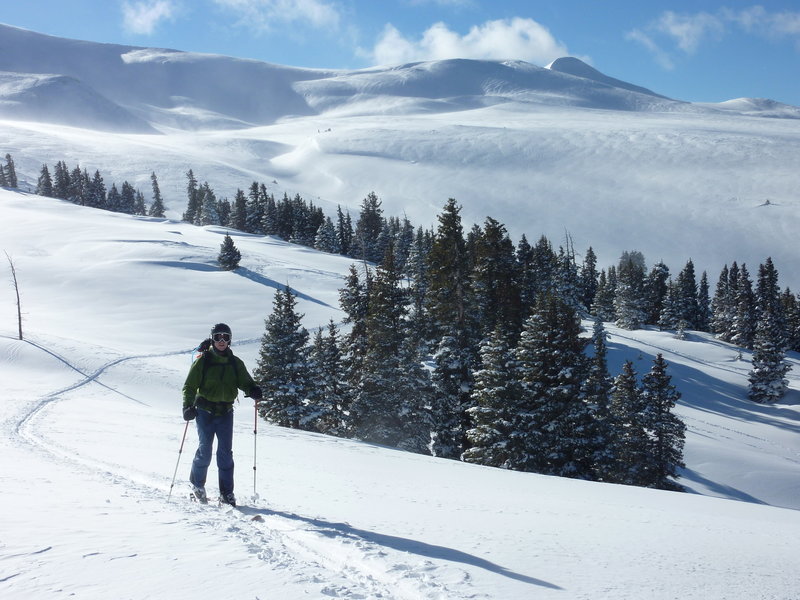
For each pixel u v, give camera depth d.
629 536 5.63
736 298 105.25
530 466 28.98
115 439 12.49
